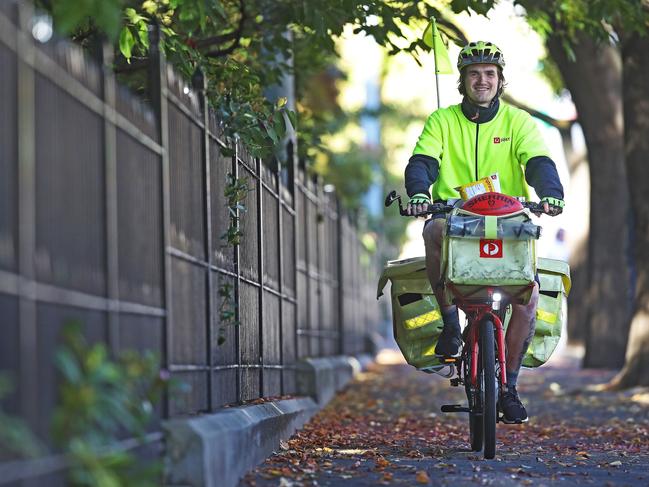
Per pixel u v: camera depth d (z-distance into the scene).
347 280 43.06
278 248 22.03
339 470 14.82
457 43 22.70
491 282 14.19
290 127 28.23
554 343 16.42
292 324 24.55
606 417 25.55
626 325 45.28
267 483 13.62
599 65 42.97
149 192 11.90
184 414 12.89
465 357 15.90
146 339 11.55
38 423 8.73
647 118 31.72
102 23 10.28
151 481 10.16
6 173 8.27
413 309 16.31
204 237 14.43
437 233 14.94
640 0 24.78
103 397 9.05
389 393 32.72
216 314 15.09
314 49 26.88
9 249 8.28
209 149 15.12
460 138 15.63
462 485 13.44
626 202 45.31
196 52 18.42
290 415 19.45
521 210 14.02
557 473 14.96
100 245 10.23
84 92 9.95
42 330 8.87
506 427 22.75
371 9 21.66
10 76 8.41
